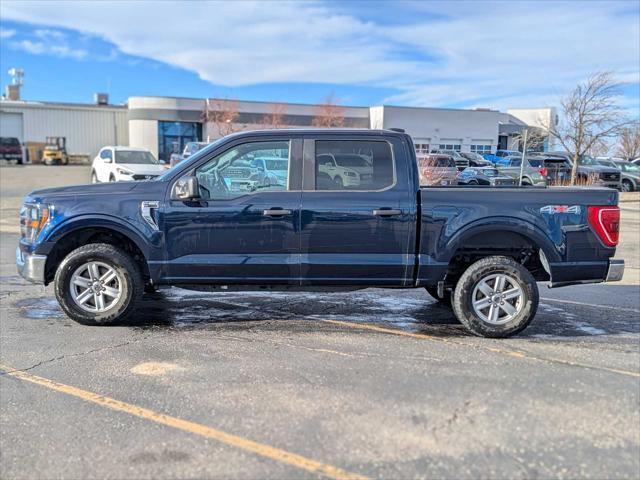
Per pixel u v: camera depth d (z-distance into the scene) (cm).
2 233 1327
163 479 307
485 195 561
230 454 332
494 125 3525
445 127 3825
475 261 591
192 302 708
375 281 570
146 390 424
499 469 320
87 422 372
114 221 560
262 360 491
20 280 831
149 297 732
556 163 2581
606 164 3052
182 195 550
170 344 534
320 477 309
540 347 545
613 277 571
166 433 357
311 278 567
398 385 438
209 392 420
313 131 568
